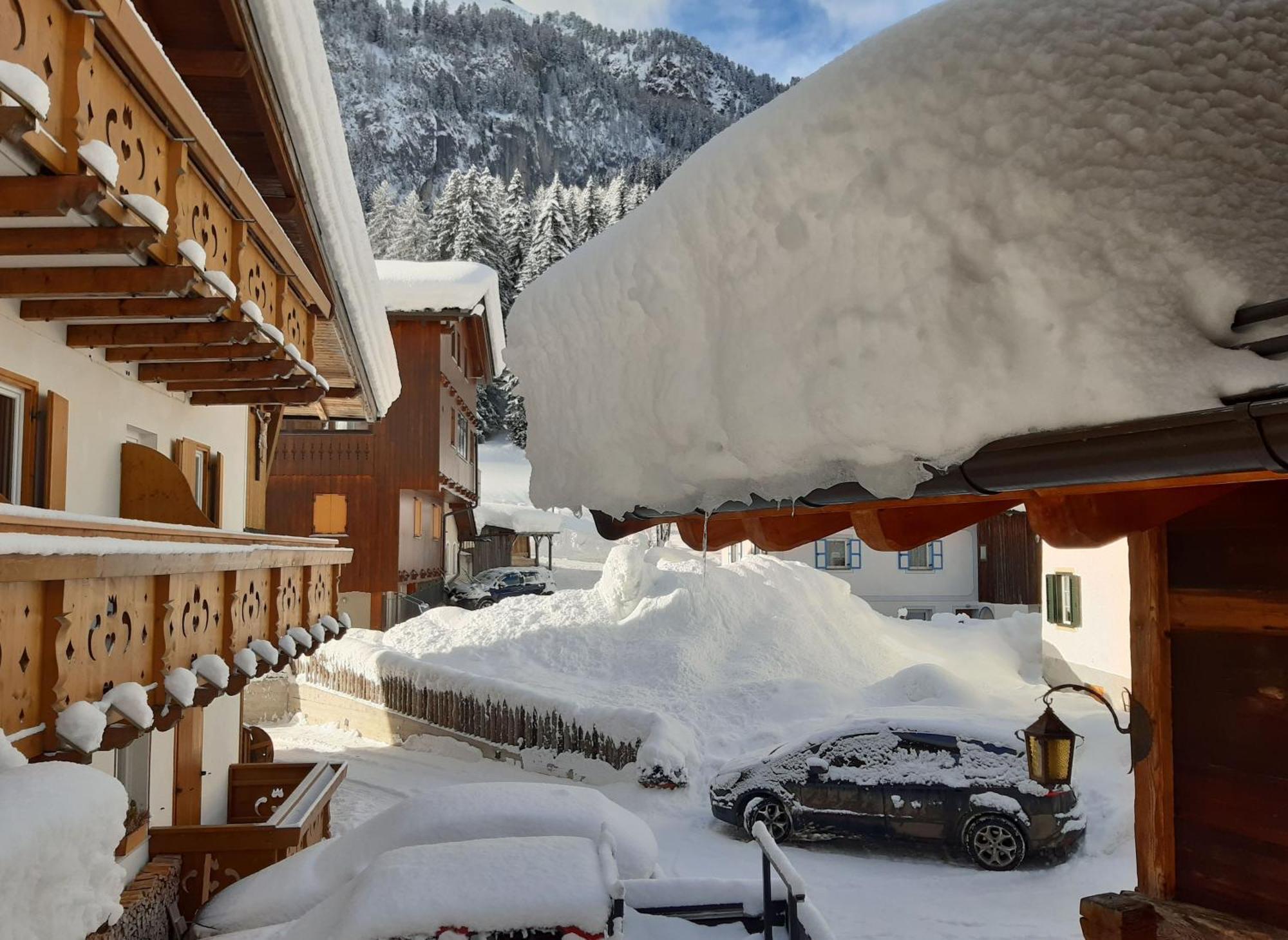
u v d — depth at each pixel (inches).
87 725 160.4
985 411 100.2
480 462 2438.5
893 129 113.8
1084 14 106.8
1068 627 815.1
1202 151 102.2
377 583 1138.0
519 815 287.1
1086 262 99.1
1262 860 139.4
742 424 128.2
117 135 182.5
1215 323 96.1
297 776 477.1
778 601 918.4
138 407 322.0
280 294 312.3
